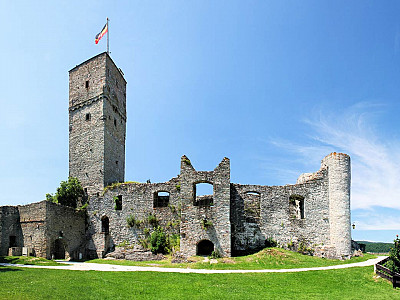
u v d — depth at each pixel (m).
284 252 37.03
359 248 43.75
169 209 41.50
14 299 18.09
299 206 43.19
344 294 23.02
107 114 48.19
